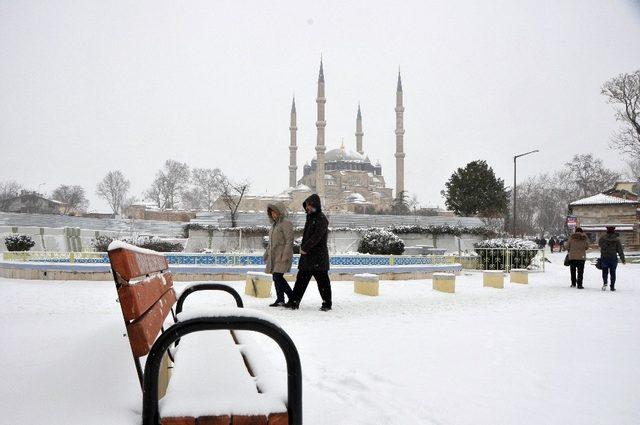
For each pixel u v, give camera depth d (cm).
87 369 204
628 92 5225
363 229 4428
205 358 249
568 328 759
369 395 407
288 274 1524
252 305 1014
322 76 11075
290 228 997
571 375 479
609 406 388
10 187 9931
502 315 906
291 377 199
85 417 171
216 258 1677
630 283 1831
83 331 261
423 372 483
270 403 195
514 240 2600
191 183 11406
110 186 11250
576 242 1597
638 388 438
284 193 10794
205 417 182
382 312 938
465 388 431
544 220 9119
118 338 244
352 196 10469
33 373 196
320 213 955
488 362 527
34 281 1512
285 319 834
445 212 9200
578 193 9006
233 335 358
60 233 3922
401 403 388
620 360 543
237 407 188
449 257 2162
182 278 1488
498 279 1570
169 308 328
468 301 1152
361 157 13225
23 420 164
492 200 5597
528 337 677
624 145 5281
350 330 724
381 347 599
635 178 7981
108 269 1538
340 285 1527
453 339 656
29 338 245
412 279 1822
